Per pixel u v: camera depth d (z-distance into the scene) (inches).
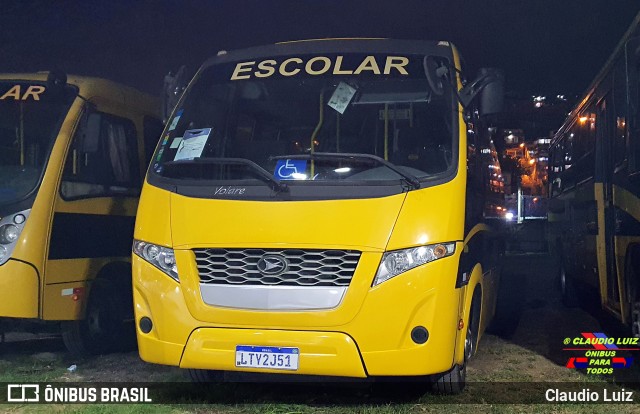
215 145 234.8
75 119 281.7
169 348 206.7
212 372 250.4
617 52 298.8
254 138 235.6
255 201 207.8
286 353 197.8
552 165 573.9
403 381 234.4
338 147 227.1
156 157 233.8
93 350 294.5
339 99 235.3
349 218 200.4
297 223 201.6
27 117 280.1
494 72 229.0
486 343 323.9
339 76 241.1
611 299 320.2
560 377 257.6
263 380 250.5
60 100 284.8
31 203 263.6
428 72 226.5
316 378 251.3
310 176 210.8
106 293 302.5
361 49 250.8
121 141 310.7
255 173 215.3
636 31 266.4
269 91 242.7
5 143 276.4
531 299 482.0
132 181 316.2
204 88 251.6
